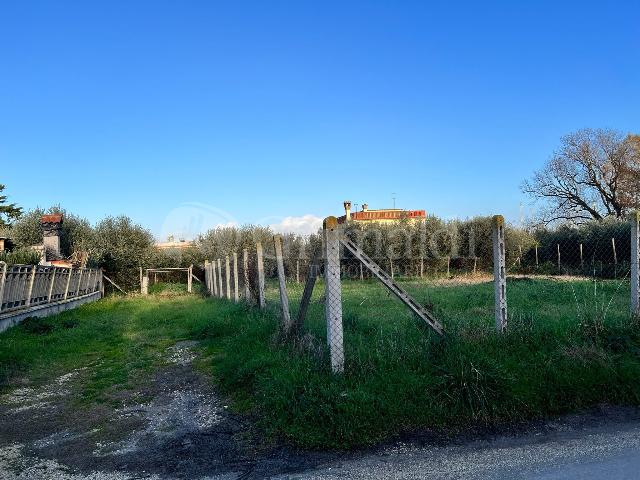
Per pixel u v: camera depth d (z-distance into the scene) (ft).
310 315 31.24
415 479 13.34
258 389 19.95
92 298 78.69
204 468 14.73
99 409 21.03
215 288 73.41
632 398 18.58
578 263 82.89
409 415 16.94
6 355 29.71
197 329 38.63
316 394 17.17
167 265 109.29
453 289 54.08
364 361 19.45
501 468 13.76
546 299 40.96
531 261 91.71
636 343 21.30
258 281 40.27
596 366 19.58
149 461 15.43
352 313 31.32
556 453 14.64
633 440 15.40
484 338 21.16
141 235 100.12
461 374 17.98
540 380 18.72
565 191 144.97
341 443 15.64
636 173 135.74
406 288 56.54
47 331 40.81
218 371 24.91
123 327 44.60
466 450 15.16
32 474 14.78
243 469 14.53
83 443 17.26
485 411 17.17
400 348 20.63
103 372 27.25
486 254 91.09
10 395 23.50
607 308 25.53
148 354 31.86
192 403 21.08
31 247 75.10
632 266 23.97
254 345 26.35
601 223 85.61
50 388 24.66
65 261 72.54
